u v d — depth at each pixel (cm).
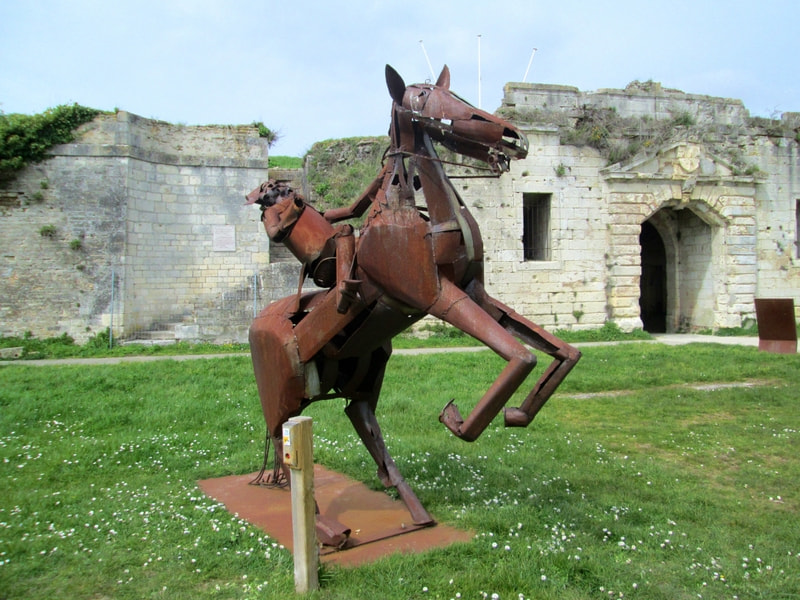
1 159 1972
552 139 2319
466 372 1425
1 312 2000
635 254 2364
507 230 2281
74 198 2044
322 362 546
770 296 2564
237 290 2130
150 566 476
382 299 489
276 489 666
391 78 493
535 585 426
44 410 1013
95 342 1998
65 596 431
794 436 891
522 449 816
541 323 2303
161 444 837
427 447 807
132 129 2095
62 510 595
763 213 2562
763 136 2569
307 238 543
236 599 422
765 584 441
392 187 486
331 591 425
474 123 443
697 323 2617
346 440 847
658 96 2531
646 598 415
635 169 2352
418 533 531
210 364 1513
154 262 2159
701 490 661
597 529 531
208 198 2230
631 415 1038
